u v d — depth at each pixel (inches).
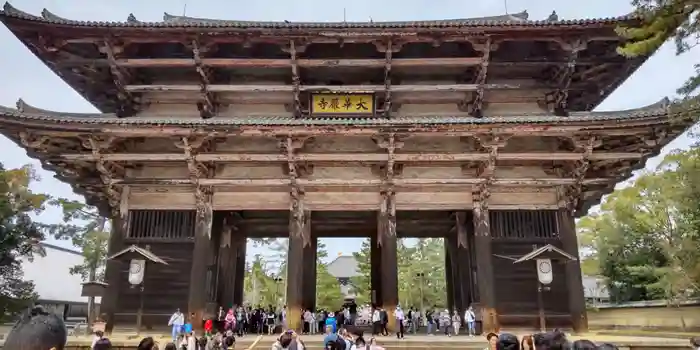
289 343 549.6
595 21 885.2
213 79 1005.8
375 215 1170.6
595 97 1058.1
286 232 1298.0
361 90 974.4
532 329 903.7
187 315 900.0
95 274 1918.1
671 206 1524.4
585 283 3031.5
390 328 900.0
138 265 864.9
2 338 1472.7
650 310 1535.4
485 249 933.8
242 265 1268.5
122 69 952.3
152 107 1035.3
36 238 1659.7
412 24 910.4
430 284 3024.1
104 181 935.7
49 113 896.9
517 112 1037.8
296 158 912.9
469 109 1028.5
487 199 960.9
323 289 3164.4
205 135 880.3
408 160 925.2
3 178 1521.9
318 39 922.1
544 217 974.4
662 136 868.6
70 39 909.8
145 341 307.1
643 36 634.8
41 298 2174.0
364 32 905.5
